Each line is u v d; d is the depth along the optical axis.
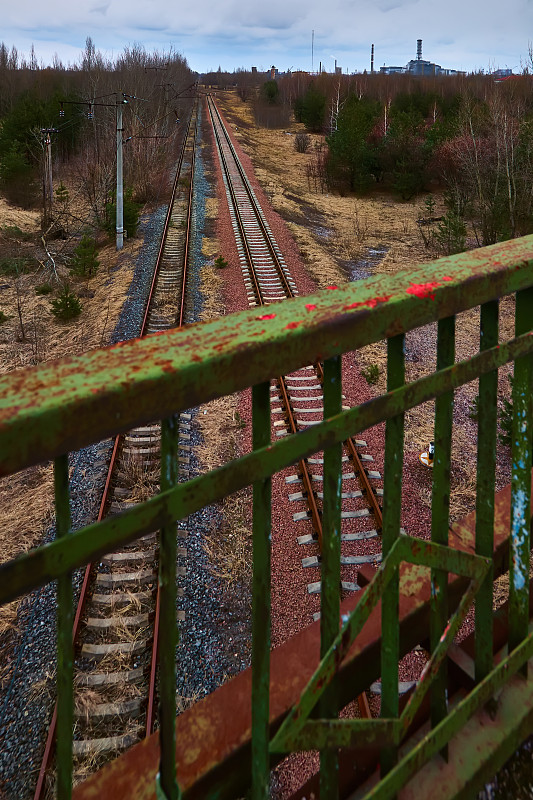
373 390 10.93
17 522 7.63
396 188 30.70
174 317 14.23
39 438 0.56
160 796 0.85
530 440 1.23
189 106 68.38
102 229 24.33
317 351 0.78
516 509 1.25
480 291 0.97
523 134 21.06
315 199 31.09
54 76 62.00
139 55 62.06
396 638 1.02
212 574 6.52
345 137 32.16
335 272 18.36
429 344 13.27
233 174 32.81
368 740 0.96
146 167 29.28
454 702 1.24
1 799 4.43
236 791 1.03
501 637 1.43
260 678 0.89
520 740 1.21
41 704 5.06
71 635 0.71
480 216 22.94
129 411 0.62
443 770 1.11
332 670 0.90
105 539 0.66
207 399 0.69
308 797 1.26
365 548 6.79
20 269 21.31
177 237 21.45
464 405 10.68
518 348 1.12
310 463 8.11
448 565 1.09
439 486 1.11
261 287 16.22
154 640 5.53
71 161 38.59
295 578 6.45
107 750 4.68
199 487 0.73
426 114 42.94
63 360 0.67
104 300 16.41
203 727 1.04
